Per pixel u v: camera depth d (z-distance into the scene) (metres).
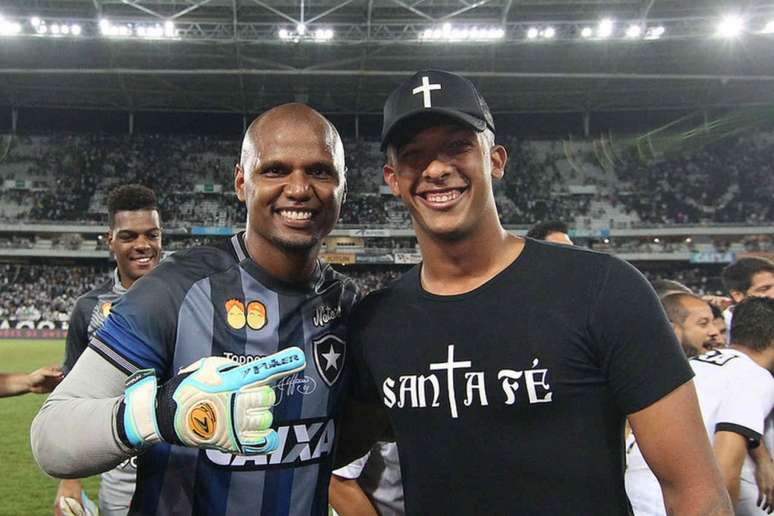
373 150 34.31
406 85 1.83
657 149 33.38
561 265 1.78
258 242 1.94
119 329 1.71
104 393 1.66
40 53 25.83
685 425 1.60
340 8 23.00
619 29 23.45
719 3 22.48
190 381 1.48
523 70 28.05
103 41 24.73
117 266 3.57
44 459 1.56
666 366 1.62
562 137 35.06
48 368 3.15
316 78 28.66
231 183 32.53
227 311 1.87
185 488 1.80
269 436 1.48
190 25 23.81
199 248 2.01
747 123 33.06
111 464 1.55
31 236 30.11
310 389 1.94
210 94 30.73
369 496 2.68
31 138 33.34
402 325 1.88
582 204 31.83
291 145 1.87
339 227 30.31
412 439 1.81
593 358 1.68
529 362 1.69
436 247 1.85
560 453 1.65
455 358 1.76
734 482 2.68
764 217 30.12
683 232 29.55
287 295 1.96
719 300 5.35
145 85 29.48
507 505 1.67
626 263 1.75
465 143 1.79
